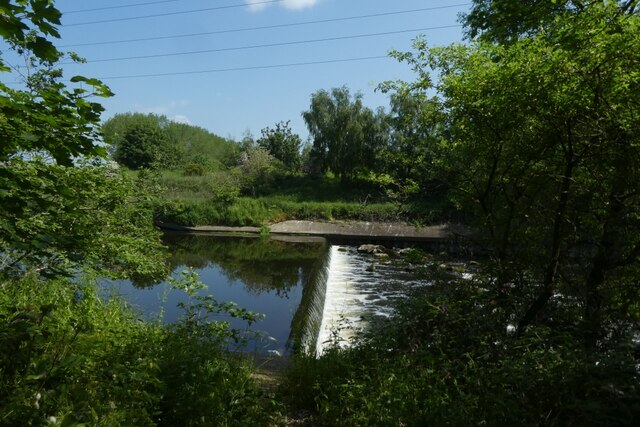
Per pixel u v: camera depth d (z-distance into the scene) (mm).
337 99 41781
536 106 4469
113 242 7473
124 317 6137
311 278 14664
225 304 6195
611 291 5172
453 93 5062
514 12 6289
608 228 5031
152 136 56906
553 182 5152
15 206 3105
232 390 4023
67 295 5883
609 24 4113
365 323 10688
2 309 4715
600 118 4316
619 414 3094
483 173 5934
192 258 20375
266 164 44281
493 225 5730
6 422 2660
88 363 3697
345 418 4090
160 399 3469
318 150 43188
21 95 2980
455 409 3623
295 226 32594
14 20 2332
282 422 4152
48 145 3021
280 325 10641
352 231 31078
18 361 3170
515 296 5250
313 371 4766
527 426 3312
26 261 4992
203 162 60062
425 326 5301
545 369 3604
